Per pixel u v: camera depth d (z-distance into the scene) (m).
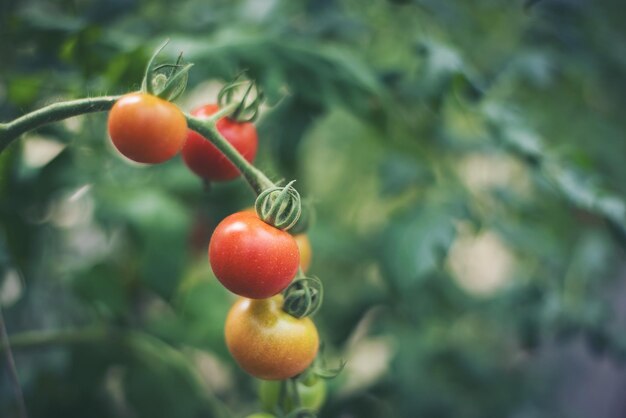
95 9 0.48
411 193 0.63
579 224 0.67
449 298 0.65
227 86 0.32
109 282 0.48
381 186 0.53
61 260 0.55
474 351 0.73
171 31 0.51
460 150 0.57
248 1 0.53
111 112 0.29
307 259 0.34
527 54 0.57
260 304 0.31
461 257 0.70
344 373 0.59
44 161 0.49
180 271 0.46
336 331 0.64
